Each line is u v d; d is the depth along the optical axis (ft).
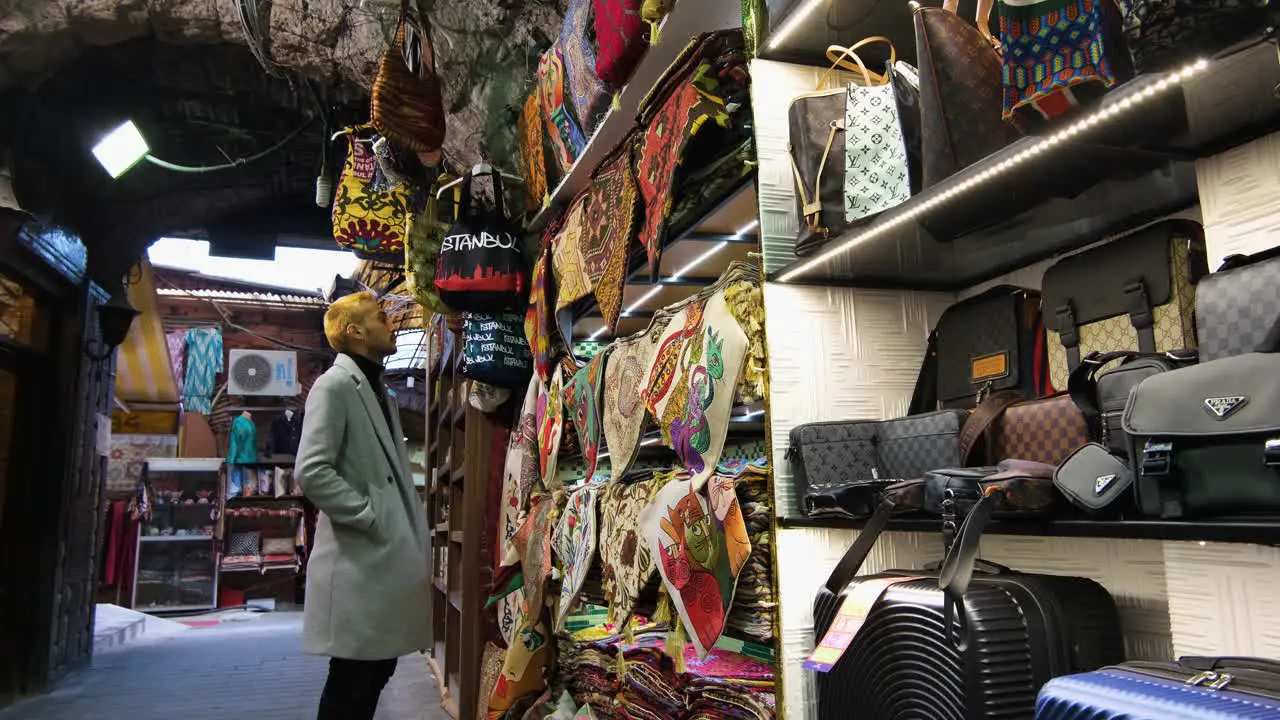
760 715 5.41
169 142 18.78
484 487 13.34
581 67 8.03
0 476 17.16
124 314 20.04
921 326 6.01
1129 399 3.07
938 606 3.88
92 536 20.06
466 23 11.83
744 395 5.59
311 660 21.12
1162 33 2.67
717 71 5.75
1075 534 3.35
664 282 8.43
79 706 15.49
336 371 8.77
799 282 5.67
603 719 8.13
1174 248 4.14
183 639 25.64
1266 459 2.59
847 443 5.10
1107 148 3.63
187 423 38.75
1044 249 5.30
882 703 4.11
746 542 5.17
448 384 18.65
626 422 7.22
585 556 7.78
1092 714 2.80
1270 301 3.16
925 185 4.25
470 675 12.87
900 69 4.90
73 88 16.93
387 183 12.76
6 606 16.81
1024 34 3.21
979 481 3.66
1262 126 3.45
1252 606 3.52
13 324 16.81
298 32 13.26
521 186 11.66
